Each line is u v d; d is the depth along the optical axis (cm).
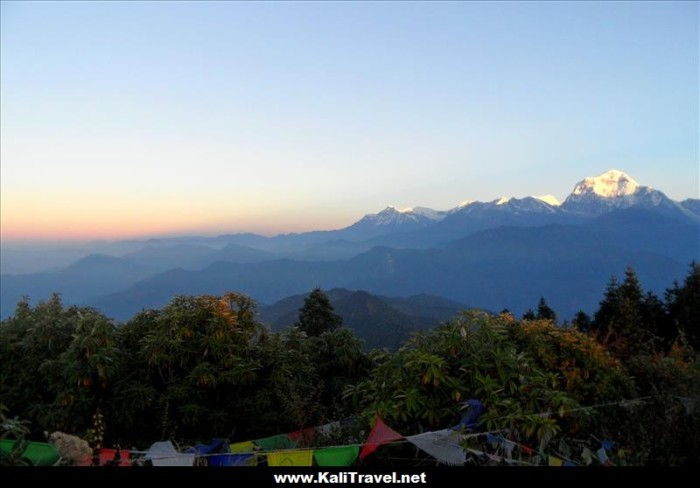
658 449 470
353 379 961
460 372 567
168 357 712
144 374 723
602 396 650
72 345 688
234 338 766
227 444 575
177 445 561
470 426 511
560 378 682
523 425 498
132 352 755
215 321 748
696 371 647
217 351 730
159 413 695
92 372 686
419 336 618
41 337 736
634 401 591
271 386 764
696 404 544
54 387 689
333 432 625
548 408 539
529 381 566
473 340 586
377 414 531
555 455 506
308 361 898
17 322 788
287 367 799
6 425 437
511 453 486
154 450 491
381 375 603
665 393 563
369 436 502
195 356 734
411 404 527
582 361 700
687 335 1424
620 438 521
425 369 550
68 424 658
